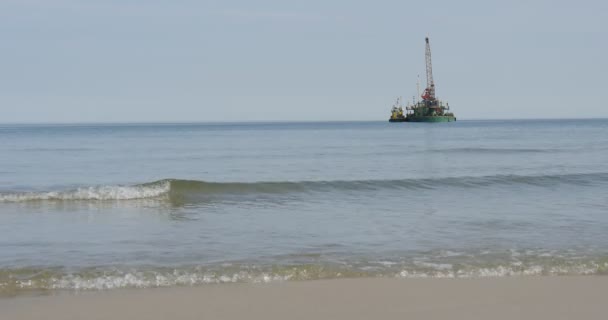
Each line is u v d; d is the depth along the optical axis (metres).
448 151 47.09
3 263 9.95
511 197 19.48
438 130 116.50
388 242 11.85
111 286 8.49
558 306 7.45
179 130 143.00
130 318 6.96
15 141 72.31
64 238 12.29
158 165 35.41
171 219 14.98
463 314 7.11
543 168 31.36
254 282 8.74
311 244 11.65
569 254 10.65
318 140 71.81
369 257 10.44
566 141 64.19
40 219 14.93
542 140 67.25
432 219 14.87
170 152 48.06
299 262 10.02
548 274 9.28
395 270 9.46
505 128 130.88
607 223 14.14
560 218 14.94
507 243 11.72
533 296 7.91
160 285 8.56
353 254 10.70
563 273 9.35
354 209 16.83
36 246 11.43
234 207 17.34
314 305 7.50
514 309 7.32
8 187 24.30
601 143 58.97
